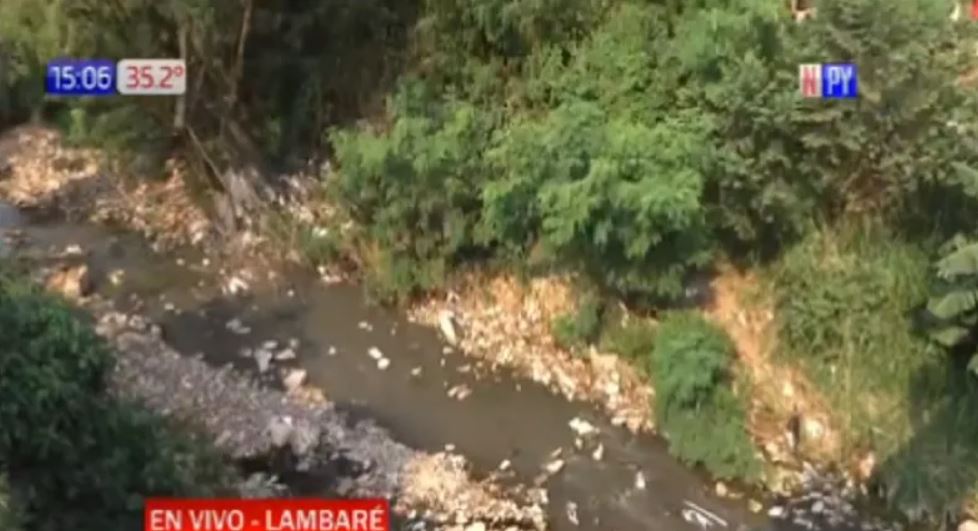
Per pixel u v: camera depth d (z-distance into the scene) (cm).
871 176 1014
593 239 1049
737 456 989
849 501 966
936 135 972
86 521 709
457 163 1118
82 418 709
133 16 1141
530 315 1144
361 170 1150
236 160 1273
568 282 1126
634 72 1103
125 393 931
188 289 1197
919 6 979
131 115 1251
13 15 1148
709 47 1048
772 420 1025
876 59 968
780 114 991
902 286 1011
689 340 1036
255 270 1230
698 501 967
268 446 966
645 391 1066
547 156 1060
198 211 1305
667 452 1016
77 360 716
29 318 708
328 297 1198
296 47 1262
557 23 1158
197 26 1145
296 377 1075
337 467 966
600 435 1034
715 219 1066
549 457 1009
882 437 982
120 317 1130
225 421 996
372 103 1252
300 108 1280
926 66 970
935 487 945
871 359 1009
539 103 1155
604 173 1006
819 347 1027
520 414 1056
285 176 1287
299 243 1239
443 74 1200
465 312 1164
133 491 739
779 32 1041
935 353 995
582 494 969
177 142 1320
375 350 1127
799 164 1023
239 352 1108
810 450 1002
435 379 1096
